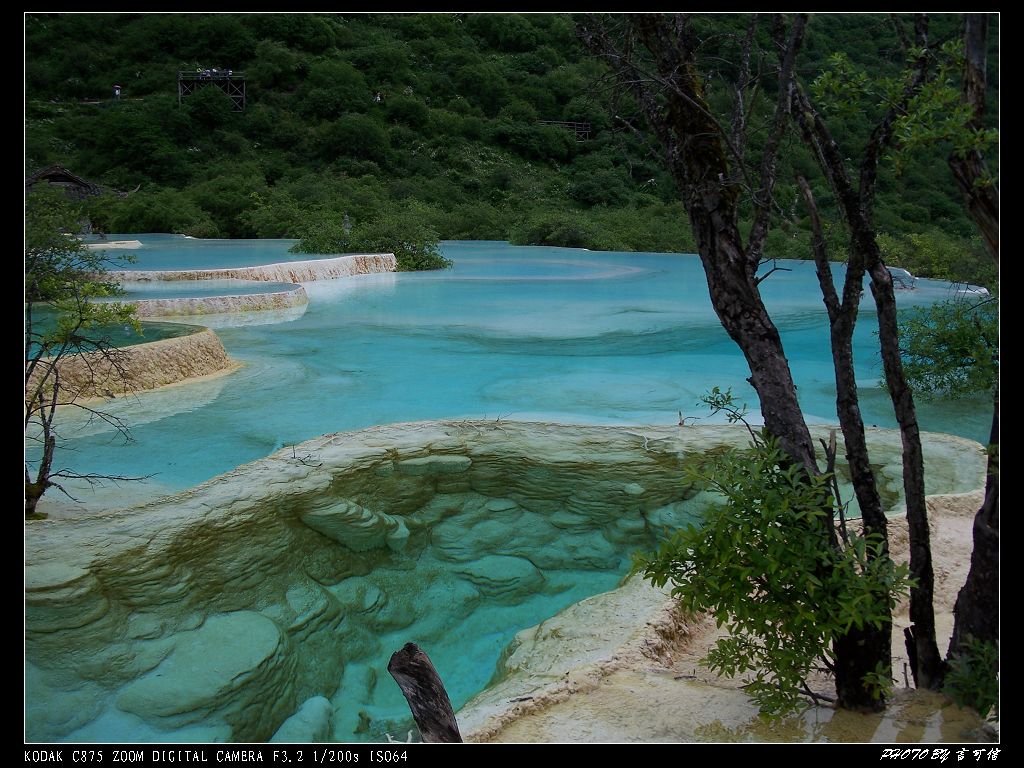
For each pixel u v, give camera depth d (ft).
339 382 28.30
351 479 18.83
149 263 55.98
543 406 25.02
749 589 9.53
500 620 16.83
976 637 9.81
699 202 9.99
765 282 61.00
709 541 9.78
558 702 10.66
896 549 15.25
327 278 58.08
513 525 19.20
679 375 29.32
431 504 19.58
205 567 15.51
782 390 9.82
